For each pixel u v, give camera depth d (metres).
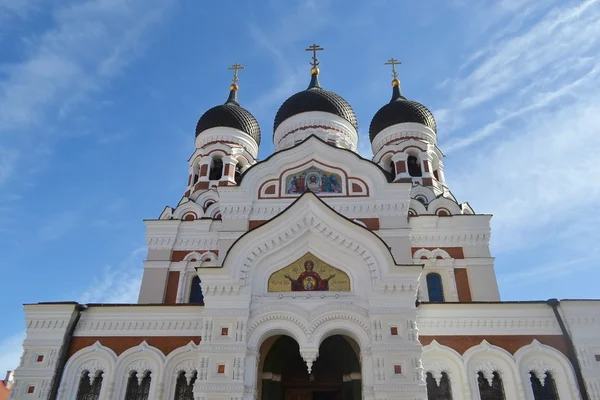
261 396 17.30
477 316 16.75
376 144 33.50
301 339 15.05
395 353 14.59
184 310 17.58
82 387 16.69
